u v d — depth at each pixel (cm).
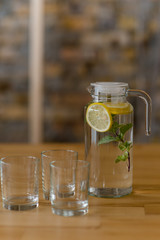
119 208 94
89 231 81
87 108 102
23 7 283
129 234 80
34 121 297
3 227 83
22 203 92
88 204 96
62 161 92
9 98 297
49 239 77
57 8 283
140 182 113
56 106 297
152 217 88
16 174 92
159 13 283
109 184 101
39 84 293
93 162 102
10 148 147
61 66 292
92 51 289
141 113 289
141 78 291
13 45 289
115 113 99
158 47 287
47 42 288
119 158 100
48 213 90
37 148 147
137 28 286
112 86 100
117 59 290
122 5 283
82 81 294
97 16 285
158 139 294
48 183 99
